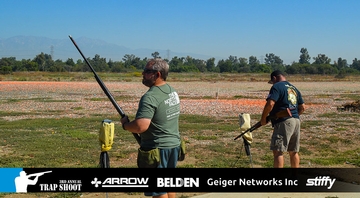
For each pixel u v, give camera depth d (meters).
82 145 10.12
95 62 106.62
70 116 16.80
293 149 6.48
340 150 10.02
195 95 29.95
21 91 33.00
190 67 107.69
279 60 175.88
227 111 18.58
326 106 21.45
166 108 4.50
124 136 11.53
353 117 16.47
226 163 8.34
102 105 21.44
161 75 4.55
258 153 9.41
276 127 6.34
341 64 154.25
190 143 10.63
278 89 6.26
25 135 11.70
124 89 37.72
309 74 92.38
